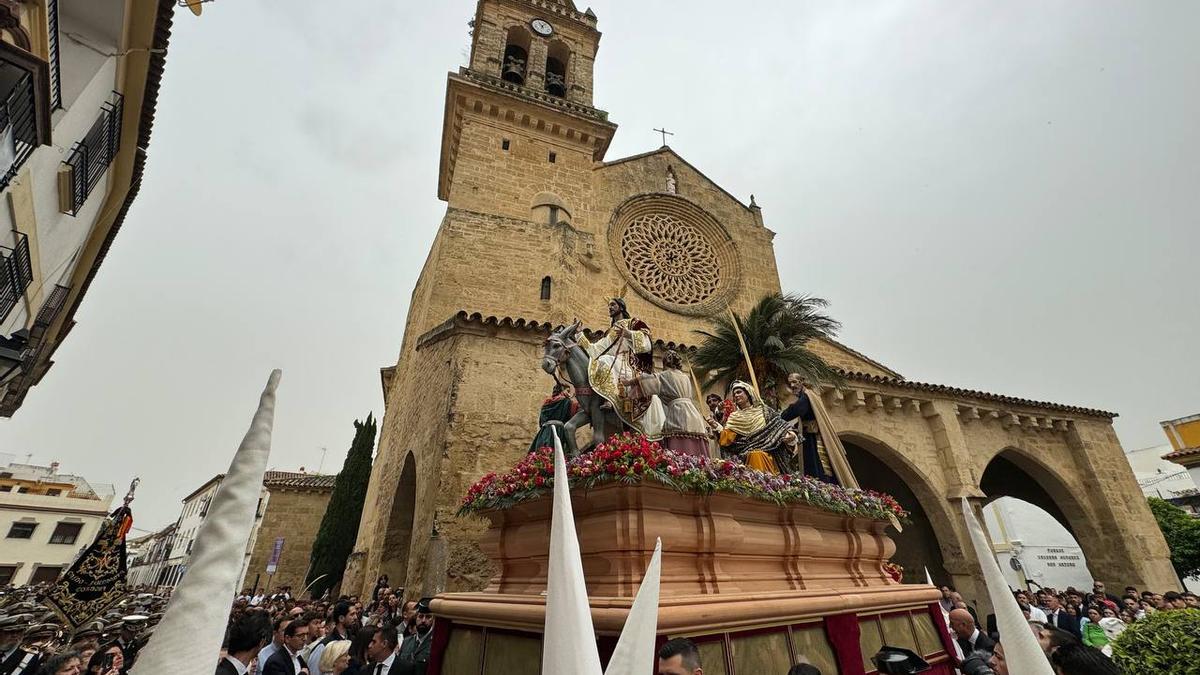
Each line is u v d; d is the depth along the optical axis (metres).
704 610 4.13
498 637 4.67
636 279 21.03
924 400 17.53
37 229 8.59
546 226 18.75
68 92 8.12
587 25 26.50
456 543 10.51
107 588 8.14
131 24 8.86
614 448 4.81
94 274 14.81
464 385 12.12
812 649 5.02
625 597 4.14
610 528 4.54
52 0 6.78
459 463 11.28
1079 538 18.53
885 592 6.26
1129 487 18.91
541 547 4.91
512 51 25.95
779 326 13.91
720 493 5.07
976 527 1.95
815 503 5.95
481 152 20.16
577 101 24.03
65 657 4.90
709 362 14.15
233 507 0.98
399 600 10.75
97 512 46.41
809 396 7.99
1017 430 18.89
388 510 14.09
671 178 24.31
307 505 29.39
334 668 5.72
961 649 7.18
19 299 8.54
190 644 0.83
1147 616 6.15
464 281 16.86
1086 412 19.75
